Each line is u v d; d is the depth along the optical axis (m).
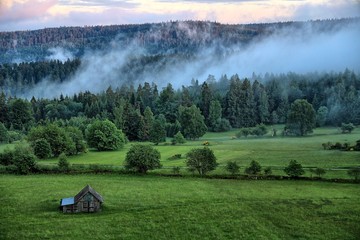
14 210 66.75
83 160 112.75
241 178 87.25
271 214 66.31
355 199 72.44
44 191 77.31
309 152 111.12
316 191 77.38
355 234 59.22
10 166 94.31
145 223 62.31
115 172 92.88
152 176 89.75
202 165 89.94
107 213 66.25
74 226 60.59
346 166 93.50
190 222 62.97
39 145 114.38
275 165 97.50
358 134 143.88
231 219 64.19
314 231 60.19
